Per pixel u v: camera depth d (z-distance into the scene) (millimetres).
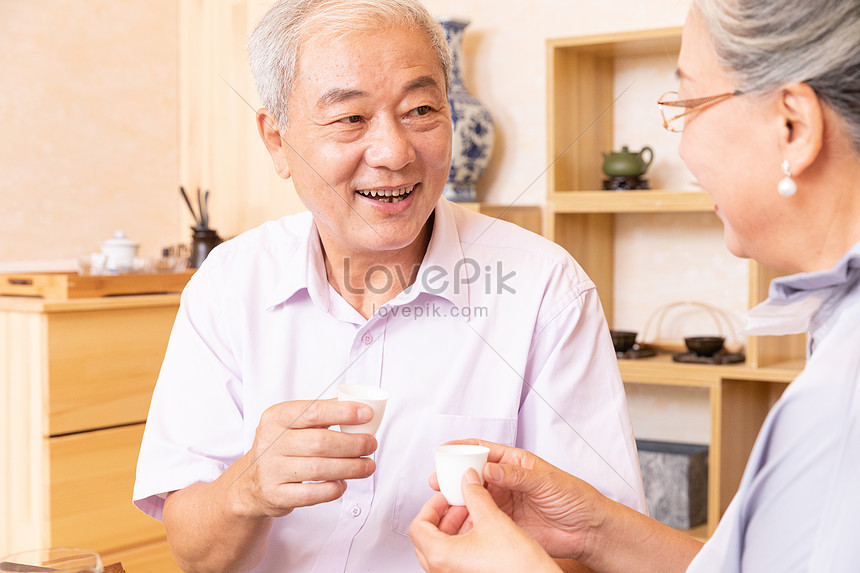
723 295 2244
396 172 983
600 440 1062
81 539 2189
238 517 976
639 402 2393
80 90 2986
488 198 1910
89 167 3021
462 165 1881
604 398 1087
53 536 2131
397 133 966
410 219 1020
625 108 1389
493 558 741
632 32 1038
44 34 2889
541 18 2135
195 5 2381
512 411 1094
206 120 2457
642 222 2197
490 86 2199
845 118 591
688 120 657
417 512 1104
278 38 1013
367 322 1099
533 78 2137
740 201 644
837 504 561
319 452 903
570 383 1075
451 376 1100
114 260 2418
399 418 1107
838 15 576
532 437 1107
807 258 642
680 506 2199
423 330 1109
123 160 3109
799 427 579
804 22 584
